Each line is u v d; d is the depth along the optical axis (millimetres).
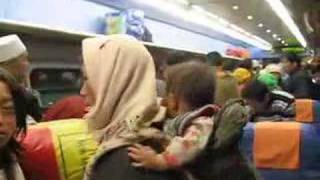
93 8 5938
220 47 17125
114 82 1271
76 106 2209
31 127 1604
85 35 4781
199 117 1871
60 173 1533
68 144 1560
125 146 1219
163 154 1302
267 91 3988
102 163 1224
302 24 13398
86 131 1490
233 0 9555
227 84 3600
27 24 3637
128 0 6711
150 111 1281
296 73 6484
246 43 23141
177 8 8898
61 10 5180
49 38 4688
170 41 10266
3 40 2361
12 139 1285
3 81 1204
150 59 1333
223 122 1917
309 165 3316
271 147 3365
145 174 1217
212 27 14422
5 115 1197
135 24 6438
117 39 1315
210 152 1822
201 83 2006
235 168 1935
